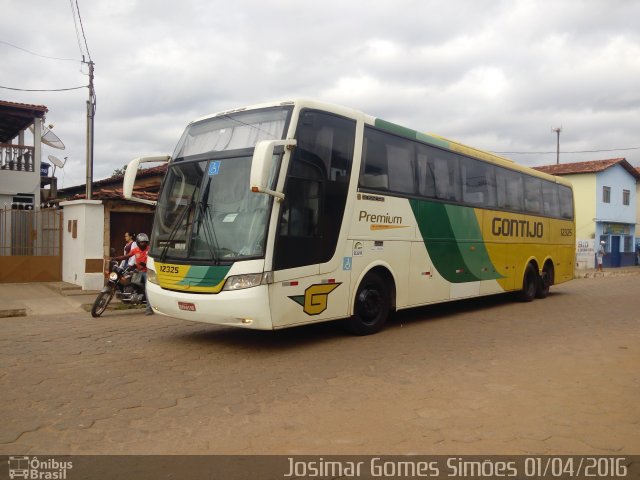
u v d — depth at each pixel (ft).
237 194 23.77
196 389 18.79
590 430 15.12
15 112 58.59
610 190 118.11
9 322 32.42
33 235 51.72
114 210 46.91
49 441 14.07
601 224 116.88
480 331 30.63
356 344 26.48
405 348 25.68
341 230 26.02
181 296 24.02
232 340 27.17
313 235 24.57
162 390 18.63
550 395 18.34
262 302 22.31
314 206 24.63
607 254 119.03
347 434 14.71
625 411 16.72
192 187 25.35
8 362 22.26
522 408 16.96
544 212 48.19
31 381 19.48
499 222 40.37
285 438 14.42
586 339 28.27
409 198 30.81
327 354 24.29
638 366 22.34
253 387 19.08
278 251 22.88
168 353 24.23
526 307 42.32
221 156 24.82
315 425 15.39
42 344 25.86
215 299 22.86
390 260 29.35
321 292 25.00
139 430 14.90
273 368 21.74
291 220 23.49
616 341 27.73
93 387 18.88
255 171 20.81
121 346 25.63
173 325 31.53
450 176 34.76
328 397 17.99
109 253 46.93
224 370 21.39
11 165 59.57
